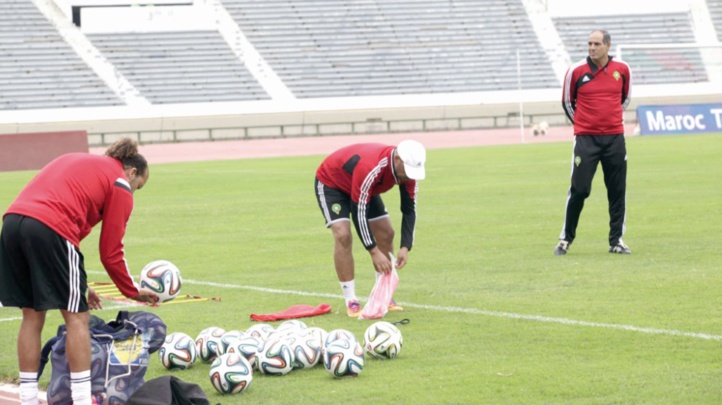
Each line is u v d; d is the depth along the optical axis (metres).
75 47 99.62
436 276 22.00
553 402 12.12
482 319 17.25
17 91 94.69
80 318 12.01
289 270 23.78
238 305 19.44
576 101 24.16
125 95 96.69
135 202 41.69
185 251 27.48
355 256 25.83
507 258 24.30
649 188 40.06
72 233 11.98
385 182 17.56
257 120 96.62
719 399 11.99
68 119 92.31
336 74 103.75
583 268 22.34
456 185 44.50
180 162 69.62
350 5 109.94
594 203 35.94
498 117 101.62
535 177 47.53
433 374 13.68
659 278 20.67
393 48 106.88
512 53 108.44
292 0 108.94
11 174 61.53
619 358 14.17
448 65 106.62
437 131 99.88
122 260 12.62
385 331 14.67
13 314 19.53
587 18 113.00
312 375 13.97
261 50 104.38
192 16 104.62
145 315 13.00
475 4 112.19
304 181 49.91
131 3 101.75
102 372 12.32
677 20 113.06
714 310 17.28
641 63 105.81
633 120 101.75
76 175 12.20
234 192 45.12
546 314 17.45
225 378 12.94
